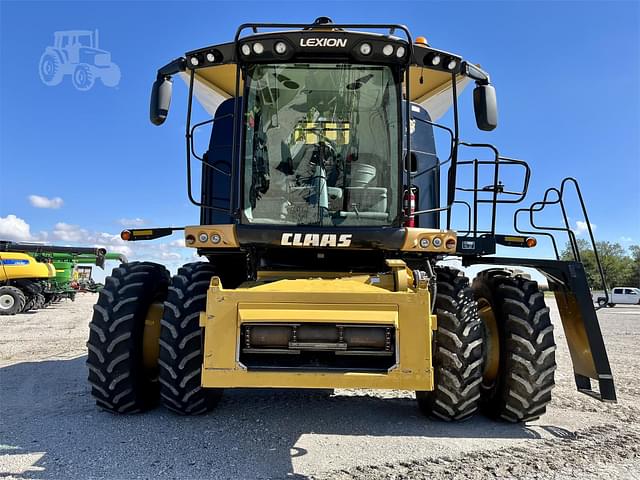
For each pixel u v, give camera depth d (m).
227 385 3.31
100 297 4.36
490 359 4.52
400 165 4.23
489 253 4.60
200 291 4.18
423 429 4.14
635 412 4.78
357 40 4.19
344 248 4.13
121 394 4.22
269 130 4.38
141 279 4.47
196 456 3.49
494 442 3.86
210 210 5.34
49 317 15.12
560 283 4.48
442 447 3.72
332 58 4.30
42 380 5.91
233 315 3.38
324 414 4.53
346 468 3.31
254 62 4.32
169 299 4.18
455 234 4.12
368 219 4.30
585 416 4.62
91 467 3.29
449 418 4.19
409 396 5.23
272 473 3.22
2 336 10.17
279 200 4.33
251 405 4.79
